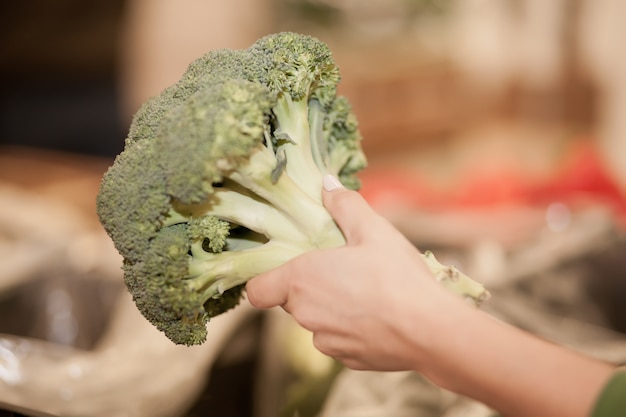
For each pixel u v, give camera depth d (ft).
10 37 6.06
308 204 2.17
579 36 6.47
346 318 2.02
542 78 6.56
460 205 3.92
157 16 4.81
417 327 1.96
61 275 2.94
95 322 2.89
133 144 2.14
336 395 2.60
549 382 1.91
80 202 4.09
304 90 2.18
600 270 2.96
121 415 2.39
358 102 6.30
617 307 2.92
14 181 4.42
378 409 2.55
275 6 5.51
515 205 3.77
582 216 3.19
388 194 3.87
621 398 1.87
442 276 2.09
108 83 6.17
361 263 2.02
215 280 2.17
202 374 2.55
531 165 6.08
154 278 2.10
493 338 1.94
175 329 2.18
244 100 2.02
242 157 2.06
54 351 2.55
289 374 2.70
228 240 2.28
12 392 2.41
